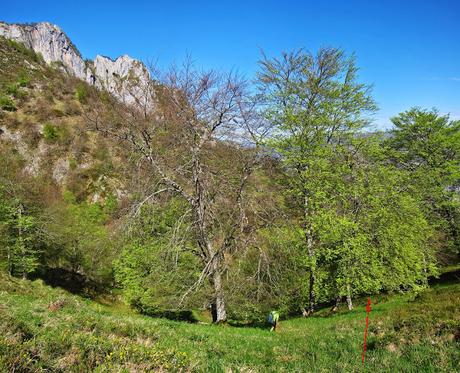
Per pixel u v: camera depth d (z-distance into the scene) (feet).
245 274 62.28
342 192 63.87
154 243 58.03
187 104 53.93
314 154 63.26
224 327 47.70
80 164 218.59
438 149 104.68
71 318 27.37
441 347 23.15
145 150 54.70
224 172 55.31
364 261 60.13
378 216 63.82
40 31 446.60
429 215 100.37
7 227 100.78
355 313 62.44
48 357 17.28
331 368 23.88
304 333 39.60
